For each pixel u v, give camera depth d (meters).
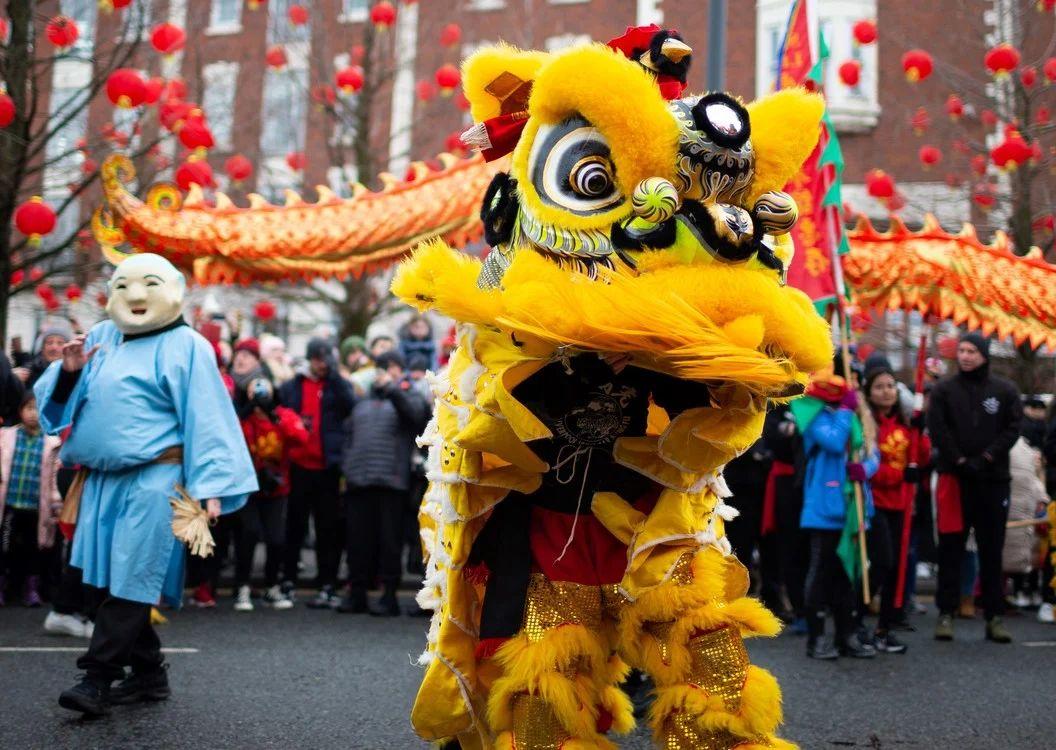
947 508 12.22
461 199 11.93
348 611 13.29
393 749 6.89
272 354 15.16
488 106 5.30
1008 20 22.28
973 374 12.18
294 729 7.32
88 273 17.56
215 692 8.38
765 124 4.81
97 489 7.61
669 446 4.72
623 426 4.88
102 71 15.24
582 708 4.61
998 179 23.17
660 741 4.82
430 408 13.33
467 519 4.85
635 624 4.83
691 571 4.84
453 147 19.59
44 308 21.80
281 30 29.06
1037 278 12.16
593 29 32.22
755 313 4.44
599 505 4.82
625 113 4.50
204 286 11.62
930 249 12.28
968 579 14.91
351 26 29.39
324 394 14.18
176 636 11.04
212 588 13.67
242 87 29.47
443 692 4.90
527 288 4.44
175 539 7.52
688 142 4.55
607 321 4.30
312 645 10.75
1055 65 17.56
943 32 29.09
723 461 4.79
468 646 4.94
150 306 7.66
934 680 9.66
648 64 5.04
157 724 7.32
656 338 4.30
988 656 11.15
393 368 12.98
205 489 7.37
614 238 4.51
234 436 7.57
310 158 31.14
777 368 4.30
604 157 4.62
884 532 10.80
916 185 27.55
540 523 4.93
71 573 10.67
